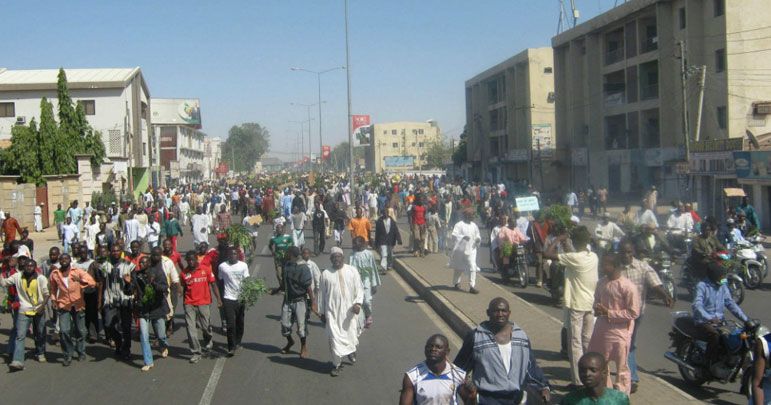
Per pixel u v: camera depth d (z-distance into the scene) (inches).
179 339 488.1
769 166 1160.2
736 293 559.2
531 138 2498.8
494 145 3238.2
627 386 301.1
